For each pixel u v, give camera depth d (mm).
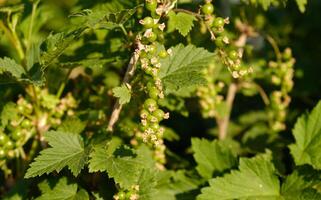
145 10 542
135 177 490
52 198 523
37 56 536
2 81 546
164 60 508
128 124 578
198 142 596
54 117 583
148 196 504
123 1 567
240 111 910
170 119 816
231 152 587
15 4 611
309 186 543
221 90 720
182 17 510
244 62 692
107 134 521
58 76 625
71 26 576
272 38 716
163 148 591
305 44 903
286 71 688
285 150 711
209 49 575
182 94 597
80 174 547
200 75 498
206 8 507
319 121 579
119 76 613
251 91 728
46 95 578
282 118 701
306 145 576
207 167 589
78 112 581
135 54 503
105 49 568
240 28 683
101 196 538
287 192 547
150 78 502
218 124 738
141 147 577
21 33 610
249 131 737
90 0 582
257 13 678
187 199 576
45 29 648
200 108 678
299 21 913
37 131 577
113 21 520
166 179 582
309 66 858
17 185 565
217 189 543
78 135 518
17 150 576
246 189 546
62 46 501
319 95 853
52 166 492
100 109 594
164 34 555
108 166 492
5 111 561
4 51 688
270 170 556
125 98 490
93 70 625
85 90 615
